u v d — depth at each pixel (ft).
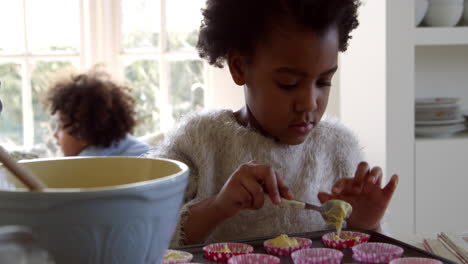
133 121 7.04
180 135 3.49
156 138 7.43
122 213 1.43
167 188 1.52
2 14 8.27
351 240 2.48
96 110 6.81
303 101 2.87
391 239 2.46
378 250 2.34
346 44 3.33
